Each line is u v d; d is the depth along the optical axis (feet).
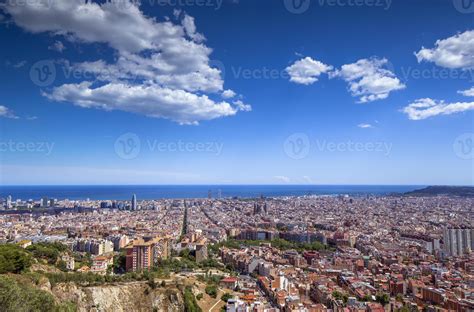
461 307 634.84
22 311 340.59
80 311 621.72
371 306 650.84
